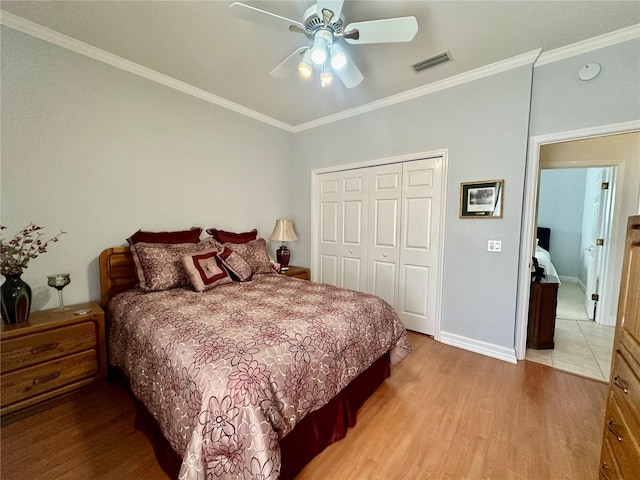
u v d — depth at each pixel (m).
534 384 2.03
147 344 1.43
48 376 1.73
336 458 1.39
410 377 2.12
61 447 1.42
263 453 0.96
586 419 1.66
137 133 2.44
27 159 1.92
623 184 3.02
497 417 1.68
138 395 1.47
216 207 3.10
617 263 3.16
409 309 3.02
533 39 1.98
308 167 3.81
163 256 2.23
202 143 2.93
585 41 1.98
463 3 1.64
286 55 2.21
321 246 3.80
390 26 1.48
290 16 1.81
